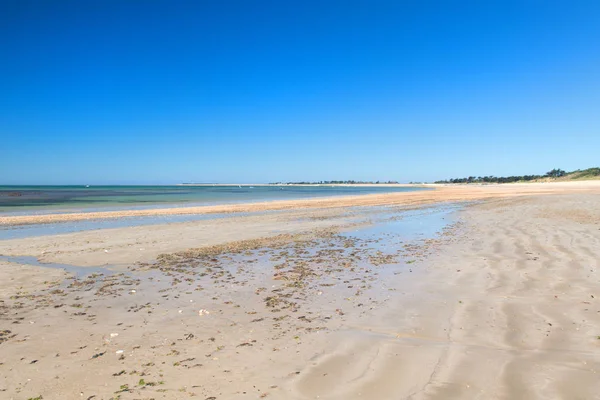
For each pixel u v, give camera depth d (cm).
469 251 1202
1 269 1075
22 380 454
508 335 550
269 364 484
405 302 729
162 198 5791
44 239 1612
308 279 937
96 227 2044
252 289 857
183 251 1338
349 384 427
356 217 2530
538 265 966
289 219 2422
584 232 1440
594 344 509
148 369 477
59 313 705
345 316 664
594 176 12575
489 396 392
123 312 709
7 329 624
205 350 532
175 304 755
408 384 421
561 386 406
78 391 427
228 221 2311
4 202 4547
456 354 493
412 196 5684
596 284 783
